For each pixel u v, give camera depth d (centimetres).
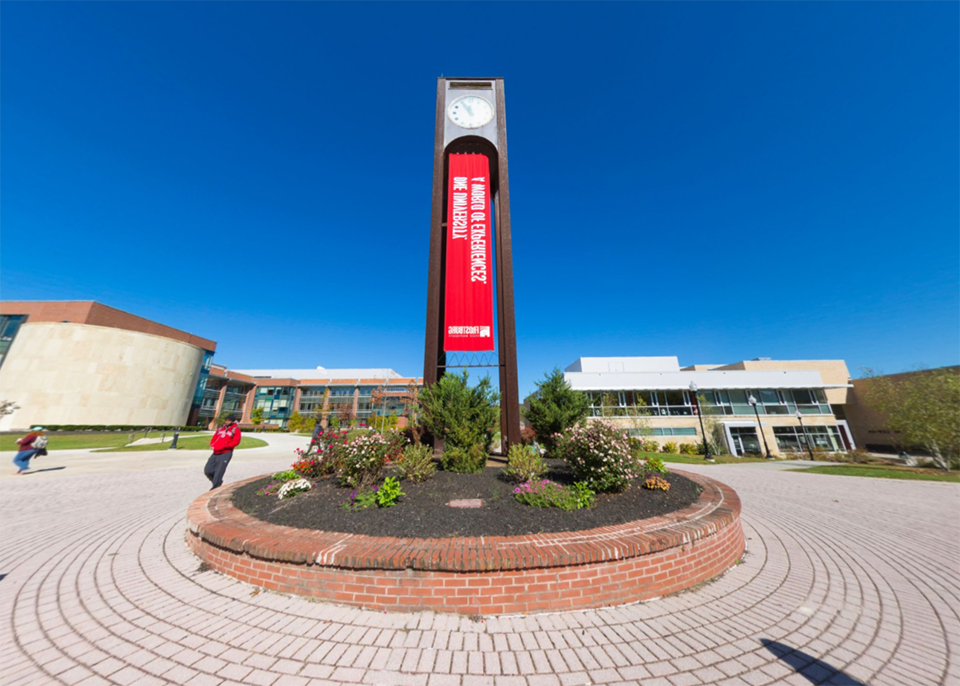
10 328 3703
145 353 3712
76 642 281
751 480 1177
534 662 262
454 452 682
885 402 1941
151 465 1353
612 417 2370
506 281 955
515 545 354
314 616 318
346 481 573
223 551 404
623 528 404
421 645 280
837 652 275
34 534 540
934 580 405
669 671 254
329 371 7381
